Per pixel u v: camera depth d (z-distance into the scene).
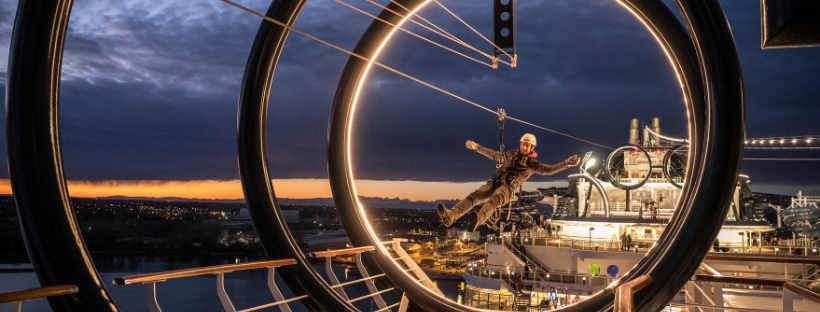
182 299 31.44
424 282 7.44
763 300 9.65
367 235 6.96
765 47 2.84
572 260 18.88
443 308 6.77
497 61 6.48
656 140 23.09
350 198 6.95
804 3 2.41
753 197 20.23
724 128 4.09
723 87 4.11
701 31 4.25
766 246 19.59
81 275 3.10
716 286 5.24
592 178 21.77
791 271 16.34
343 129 6.88
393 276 6.94
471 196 5.67
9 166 3.10
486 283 19.69
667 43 5.94
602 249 18.58
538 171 5.68
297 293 5.77
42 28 3.11
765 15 2.72
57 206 3.11
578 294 17.48
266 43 5.79
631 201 21.56
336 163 6.89
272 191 5.97
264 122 5.94
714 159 4.15
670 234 4.84
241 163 5.87
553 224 23.41
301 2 5.82
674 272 4.18
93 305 3.08
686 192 5.44
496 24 6.50
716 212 4.12
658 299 4.21
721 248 19.62
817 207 18.47
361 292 48.59
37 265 3.05
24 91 3.06
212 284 36.50
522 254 19.50
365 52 6.63
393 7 6.31
